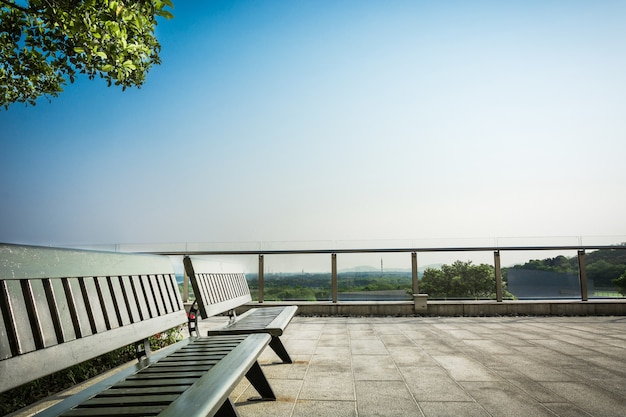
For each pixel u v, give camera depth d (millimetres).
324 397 3742
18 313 1694
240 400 3674
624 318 9250
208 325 8680
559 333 7242
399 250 10047
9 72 4746
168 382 2014
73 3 3439
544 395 3758
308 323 8641
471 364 4957
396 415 3285
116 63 4008
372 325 8312
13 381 1576
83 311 2133
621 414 3279
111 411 1624
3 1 3412
